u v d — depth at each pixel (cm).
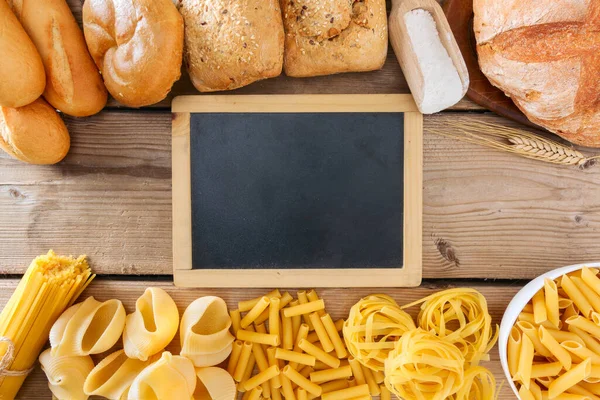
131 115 105
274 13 91
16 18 90
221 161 103
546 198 107
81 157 106
